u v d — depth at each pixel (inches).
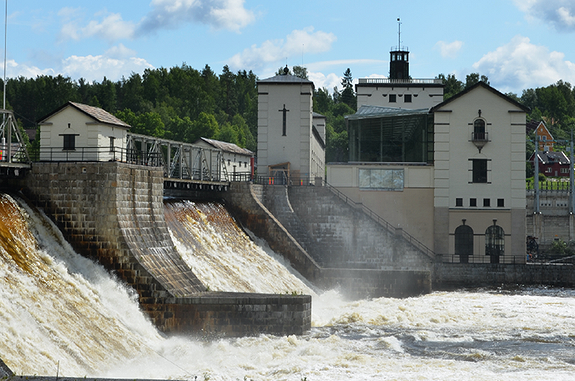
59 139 1913.1
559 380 1202.6
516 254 3002.0
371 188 3058.6
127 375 1221.7
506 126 3026.6
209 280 1908.2
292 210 2817.4
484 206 3026.6
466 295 2439.7
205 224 2290.8
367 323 1840.6
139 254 1633.9
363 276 2438.5
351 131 3233.3
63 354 1204.5
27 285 1353.3
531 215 4421.8
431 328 1750.7
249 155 4057.6
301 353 1434.5
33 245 1517.0
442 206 3024.1
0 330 1155.9
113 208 1620.3
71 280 1491.1
